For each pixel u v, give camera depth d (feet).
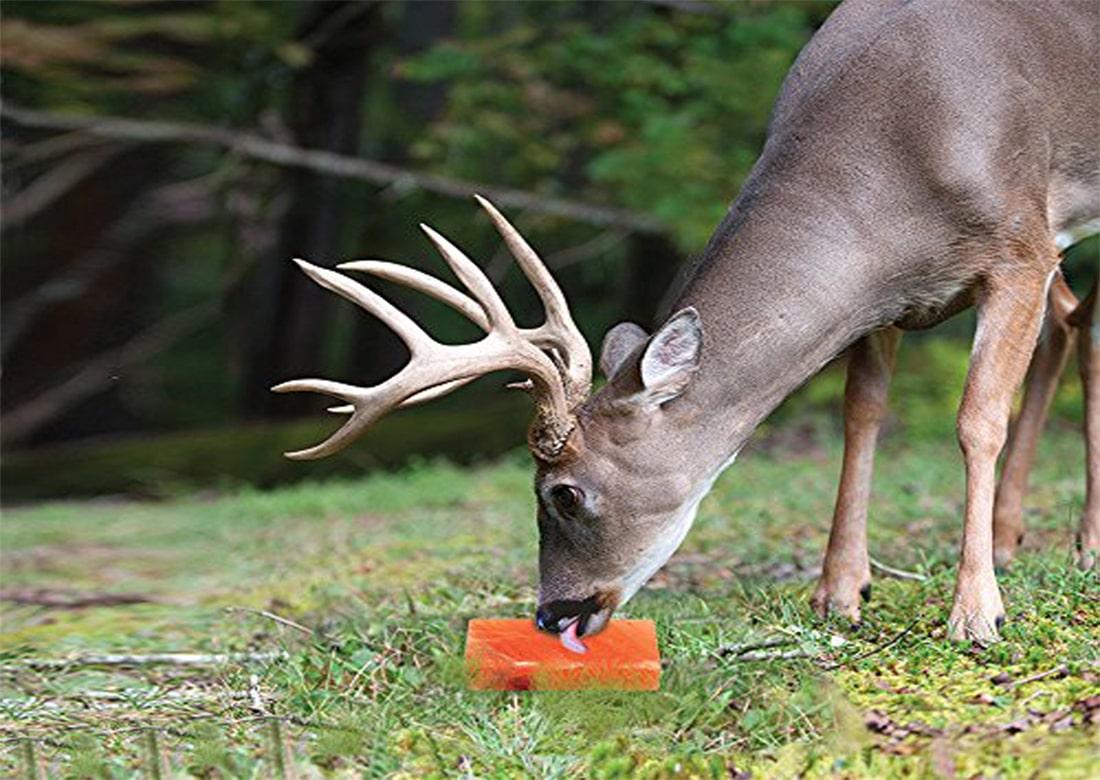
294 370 99.14
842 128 29.04
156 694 30.30
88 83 84.38
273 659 31.27
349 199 97.91
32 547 61.26
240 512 67.31
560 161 86.38
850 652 28.45
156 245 120.67
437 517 56.65
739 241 28.91
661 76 77.66
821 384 74.28
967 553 28.50
